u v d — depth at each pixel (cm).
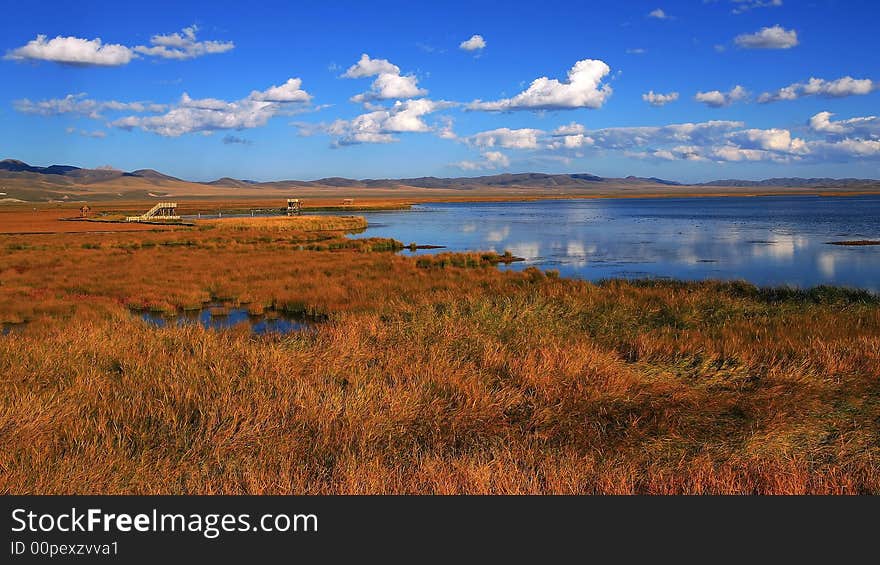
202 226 7769
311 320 2028
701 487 564
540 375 886
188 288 2575
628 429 722
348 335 1192
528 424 740
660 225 7894
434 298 1992
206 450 644
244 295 2388
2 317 1952
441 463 601
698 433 713
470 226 8388
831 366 933
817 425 718
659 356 1038
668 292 2095
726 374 933
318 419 718
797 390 842
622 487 559
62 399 776
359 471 577
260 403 755
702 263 3803
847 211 11419
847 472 593
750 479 584
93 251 4412
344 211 15200
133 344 1098
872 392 837
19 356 995
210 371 910
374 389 815
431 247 5222
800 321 1466
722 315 1612
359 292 2381
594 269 3578
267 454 638
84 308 2120
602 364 938
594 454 654
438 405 771
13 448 629
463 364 974
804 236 5684
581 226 7994
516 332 1214
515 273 2988
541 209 15638
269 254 4134
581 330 1353
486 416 755
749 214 10638
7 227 7744
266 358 966
